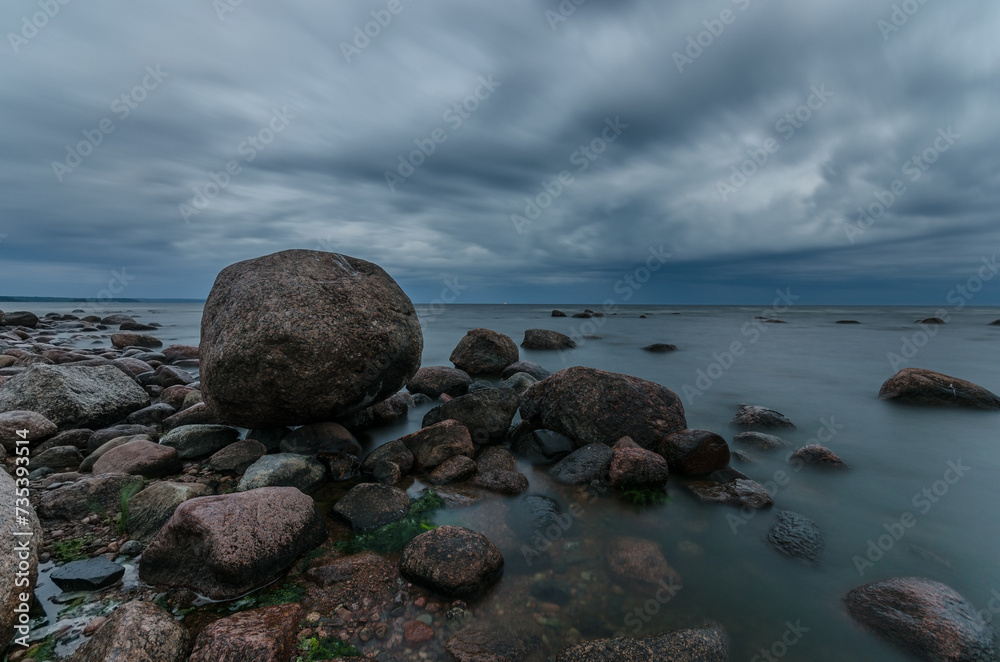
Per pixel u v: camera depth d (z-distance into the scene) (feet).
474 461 24.30
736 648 12.75
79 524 17.48
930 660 12.19
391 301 25.49
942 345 85.30
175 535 14.70
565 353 71.05
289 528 15.72
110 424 29.86
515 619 13.57
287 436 24.66
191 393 33.47
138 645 10.85
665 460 23.29
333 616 13.23
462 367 52.75
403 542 17.16
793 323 152.05
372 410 31.81
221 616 13.15
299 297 22.47
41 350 56.49
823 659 12.38
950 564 16.75
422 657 12.00
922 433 31.65
